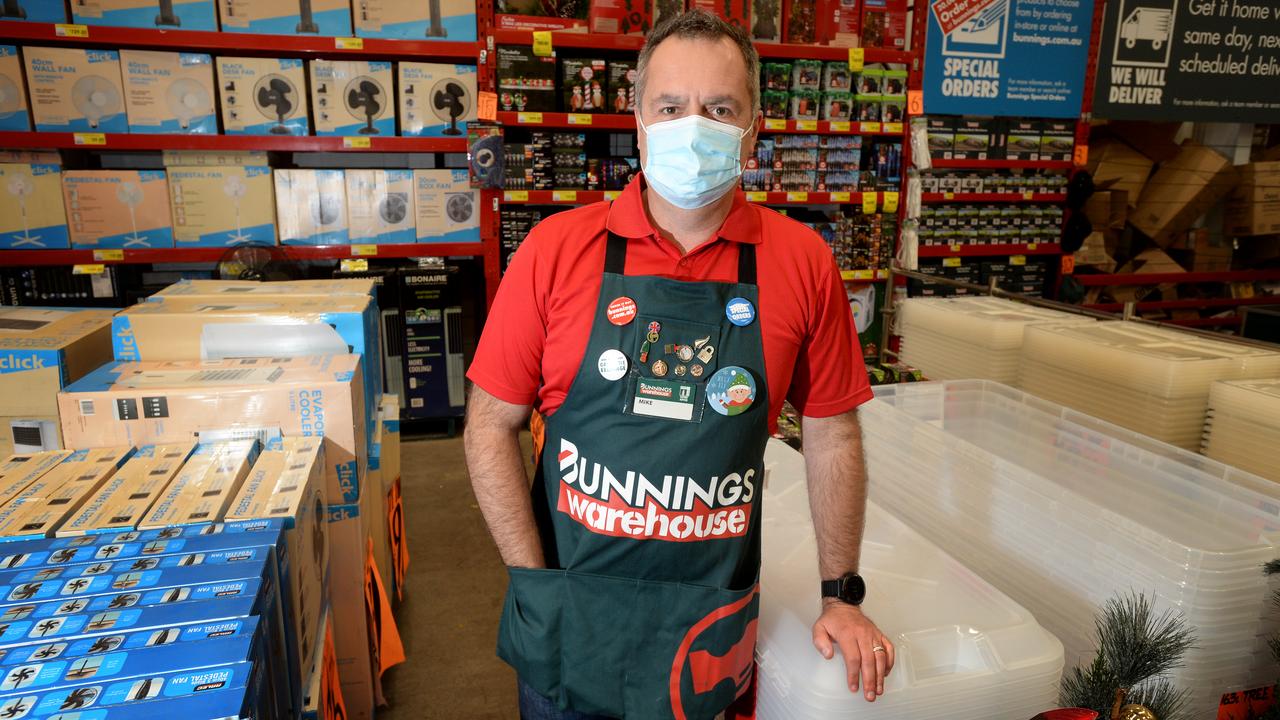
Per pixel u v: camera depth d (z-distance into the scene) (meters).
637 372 1.04
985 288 2.67
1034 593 1.40
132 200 3.46
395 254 3.82
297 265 3.54
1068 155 4.55
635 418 1.04
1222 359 1.76
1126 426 1.86
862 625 1.10
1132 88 4.63
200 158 3.50
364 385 2.02
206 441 1.65
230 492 1.39
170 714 0.81
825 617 1.13
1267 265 5.50
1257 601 1.15
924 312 2.58
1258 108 4.88
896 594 1.26
